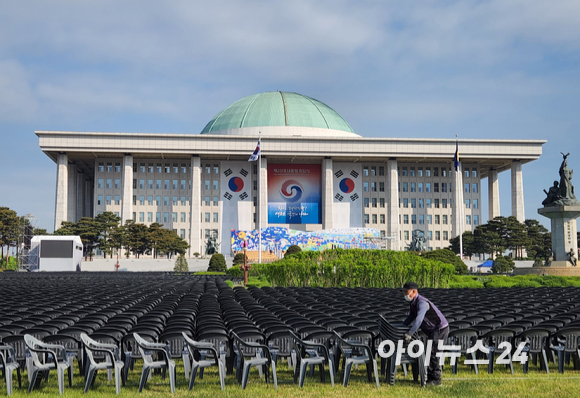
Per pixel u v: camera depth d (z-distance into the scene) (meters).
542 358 13.68
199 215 113.81
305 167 122.25
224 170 120.69
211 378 13.02
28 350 12.53
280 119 127.94
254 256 96.44
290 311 16.34
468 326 14.14
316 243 100.25
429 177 125.31
